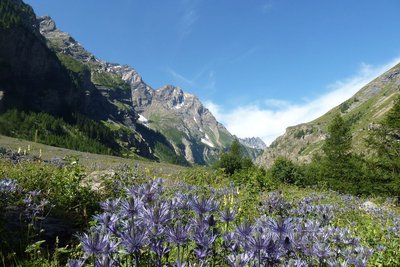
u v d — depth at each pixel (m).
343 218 10.78
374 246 6.95
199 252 3.49
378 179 32.97
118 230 3.47
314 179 43.41
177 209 4.13
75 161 11.73
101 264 3.03
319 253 3.80
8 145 33.88
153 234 3.20
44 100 154.38
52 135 129.12
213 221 3.69
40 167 12.51
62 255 5.48
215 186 16.39
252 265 3.38
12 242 5.41
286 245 3.66
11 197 6.90
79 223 7.12
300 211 8.33
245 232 3.58
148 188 3.79
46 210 7.63
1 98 128.50
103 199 9.32
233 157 47.88
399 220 10.47
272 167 39.41
